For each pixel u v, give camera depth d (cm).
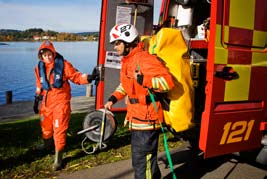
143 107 309
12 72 5988
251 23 352
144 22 486
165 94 320
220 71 326
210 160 458
